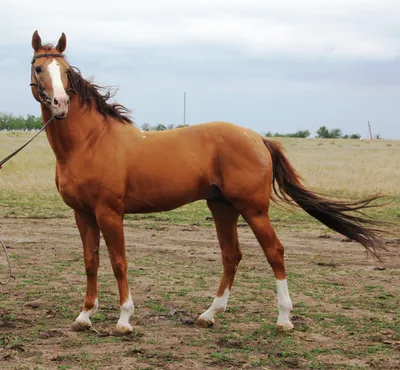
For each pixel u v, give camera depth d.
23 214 15.91
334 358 5.77
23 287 8.57
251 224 6.75
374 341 6.34
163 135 6.75
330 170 28.92
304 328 6.75
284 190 7.10
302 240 12.99
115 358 5.67
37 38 6.52
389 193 20.67
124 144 6.53
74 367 5.40
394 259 11.09
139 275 9.52
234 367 5.47
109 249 6.50
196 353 5.86
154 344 6.14
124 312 6.48
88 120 6.46
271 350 5.99
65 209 16.91
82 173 6.38
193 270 9.98
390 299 8.19
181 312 7.41
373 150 54.75
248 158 6.70
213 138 6.79
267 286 8.90
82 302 7.80
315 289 8.72
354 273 9.84
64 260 10.60
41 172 25.30
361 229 6.99
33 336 6.33
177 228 14.35
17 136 58.94
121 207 6.48
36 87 6.42
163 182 6.57
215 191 6.90
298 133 100.69
